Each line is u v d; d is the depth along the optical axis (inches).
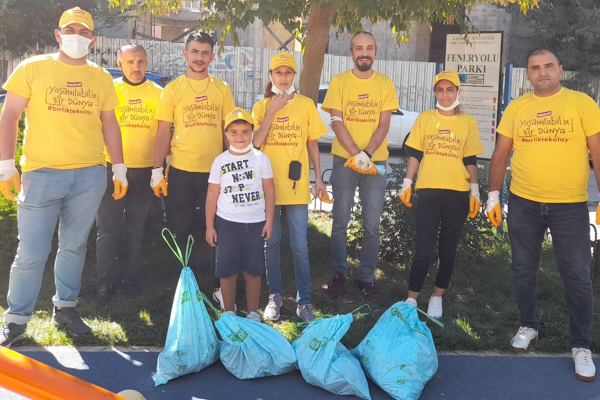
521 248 167.5
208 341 148.4
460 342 168.2
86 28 151.4
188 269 151.2
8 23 638.5
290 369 148.3
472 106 279.6
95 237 225.1
